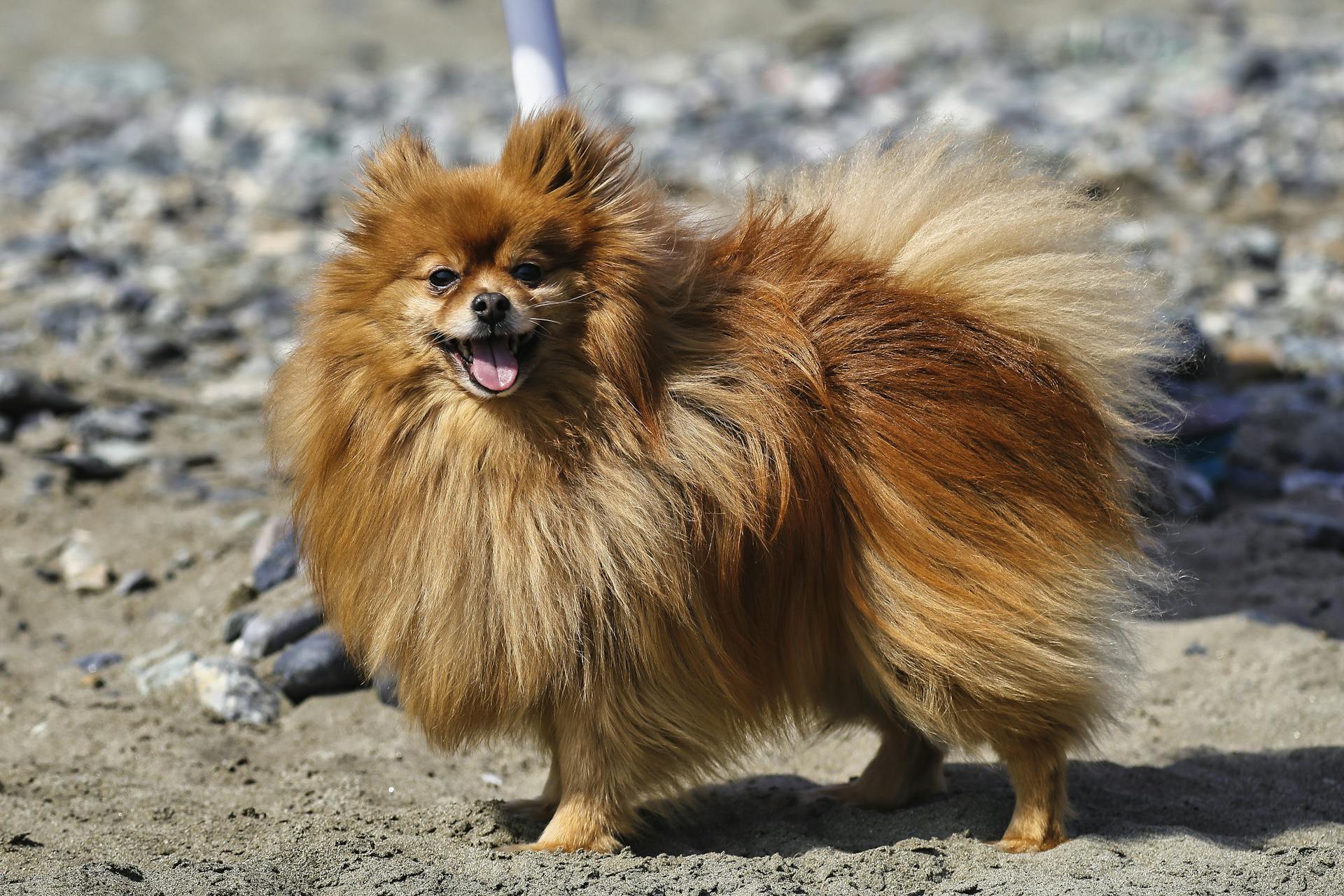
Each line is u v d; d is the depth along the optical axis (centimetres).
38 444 1113
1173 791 686
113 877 531
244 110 2669
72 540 975
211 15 3812
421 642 561
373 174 573
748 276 593
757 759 756
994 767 735
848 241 625
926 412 574
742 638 566
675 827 634
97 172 2153
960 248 606
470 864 564
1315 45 2905
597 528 540
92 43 3566
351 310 559
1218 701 796
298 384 582
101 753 735
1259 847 607
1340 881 539
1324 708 777
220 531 989
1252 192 1947
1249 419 1238
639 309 544
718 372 559
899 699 585
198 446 1163
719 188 875
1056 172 664
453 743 589
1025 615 568
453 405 549
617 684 558
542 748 626
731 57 3153
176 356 1353
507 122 2473
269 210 1925
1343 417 1231
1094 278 601
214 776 709
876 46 3058
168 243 1750
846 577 578
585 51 3488
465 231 535
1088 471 589
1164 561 878
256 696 798
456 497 548
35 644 865
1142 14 3375
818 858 570
